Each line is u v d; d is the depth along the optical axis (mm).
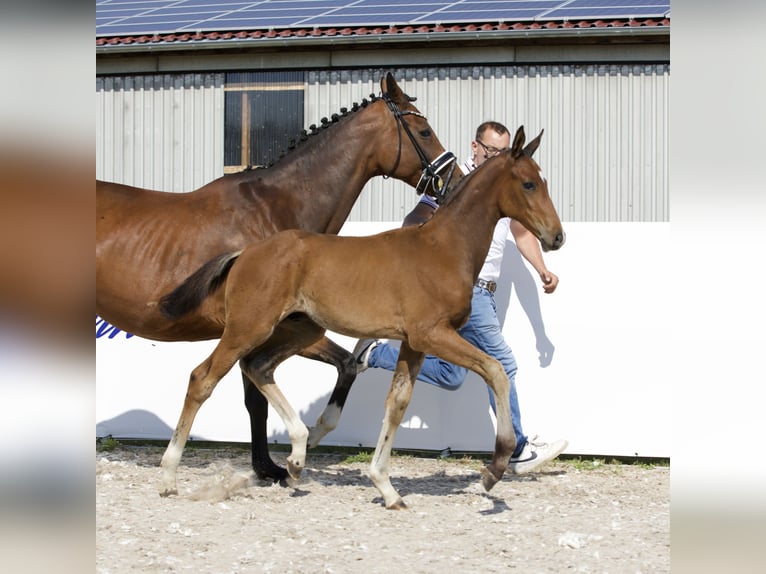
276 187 6141
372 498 5797
